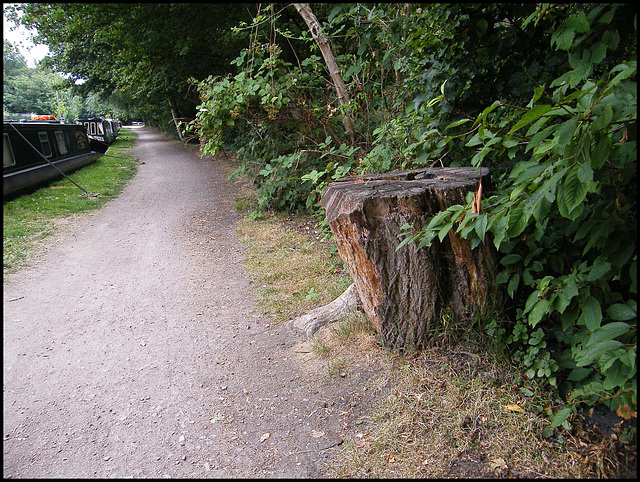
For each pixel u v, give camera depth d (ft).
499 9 10.18
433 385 8.73
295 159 20.86
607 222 6.57
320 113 20.58
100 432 8.78
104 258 19.52
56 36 38.34
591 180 5.61
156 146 87.04
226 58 37.40
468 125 12.09
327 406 8.98
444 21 10.82
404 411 8.30
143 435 8.66
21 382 10.54
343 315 11.73
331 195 9.84
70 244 21.52
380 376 9.39
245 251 19.33
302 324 12.20
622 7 6.74
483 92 11.85
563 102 5.79
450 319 9.35
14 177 30.81
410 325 9.61
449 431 7.72
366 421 8.38
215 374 10.60
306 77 20.56
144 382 10.43
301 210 24.25
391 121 15.37
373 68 19.67
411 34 11.64
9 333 12.91
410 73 13.94
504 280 8.84
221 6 28.04
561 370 8.32
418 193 8.86
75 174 43.21
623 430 7.23
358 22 16.83
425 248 8.95
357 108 20.38
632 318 6.43
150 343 12.22
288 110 20.95
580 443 7.19
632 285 6.43
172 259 19.12
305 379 9.96
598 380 7.54
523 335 8.68
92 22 31.45
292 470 7.55
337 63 20.27
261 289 15.21
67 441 8.56
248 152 26.21
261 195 25.04
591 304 6.78
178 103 68.80
